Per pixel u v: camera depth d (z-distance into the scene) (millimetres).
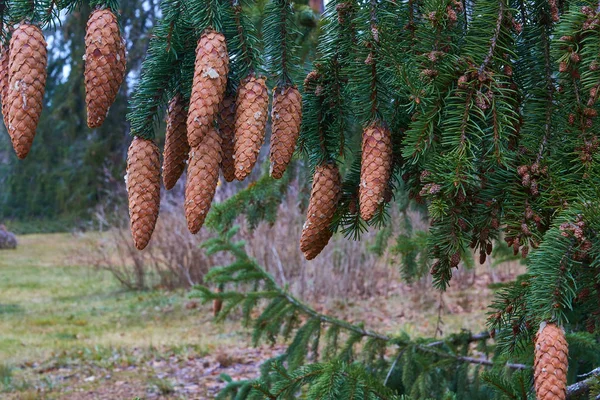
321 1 2840
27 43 1203
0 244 14977
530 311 1333
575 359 2186
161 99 1345
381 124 1354
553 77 1373
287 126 1336
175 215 9070
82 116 15383
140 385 5012
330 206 1416
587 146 1335
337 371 1890
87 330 6980
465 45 1330
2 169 18500
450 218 1343
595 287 1363
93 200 15547
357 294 8016
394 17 1352
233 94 1315
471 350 3229
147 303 8320
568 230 1288
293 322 2908
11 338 6531
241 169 1252
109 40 1213
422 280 7223
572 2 1336
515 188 1352
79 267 11781
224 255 8320
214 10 1259
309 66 1458
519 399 1623
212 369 5395
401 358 2705
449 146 1342
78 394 4797
